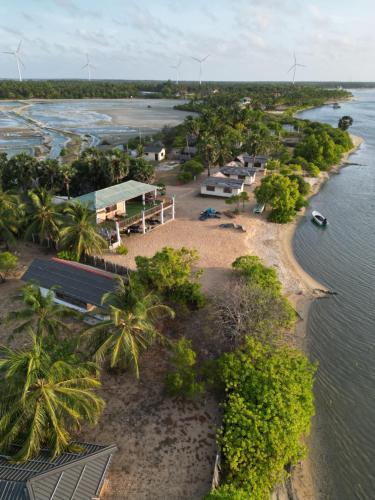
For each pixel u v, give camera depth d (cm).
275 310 3369
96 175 6944
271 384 2611
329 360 3472
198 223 6306
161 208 6069
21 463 1989
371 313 4166
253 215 6800
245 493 2083
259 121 15300
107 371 3120
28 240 5412
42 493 1828
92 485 1986
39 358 2008
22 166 6372
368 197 8262
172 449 2506
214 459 2448
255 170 8888
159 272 3694
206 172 9644
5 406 1953
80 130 16050
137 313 2531
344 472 2502
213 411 2797
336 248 5769
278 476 2333
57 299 3809
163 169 9981
